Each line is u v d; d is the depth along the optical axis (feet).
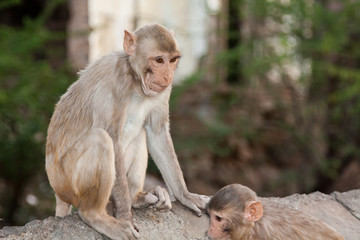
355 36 47.88
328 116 50.21
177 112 55.16
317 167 51.03
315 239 21.57
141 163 21.59
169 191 23.16
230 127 53.16
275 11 48.65
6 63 38.58
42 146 41.47
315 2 50.70
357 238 23.02
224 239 21.48
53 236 19.57
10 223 42.50
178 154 52.75
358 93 45.83
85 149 19.42
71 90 21.13
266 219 21.80
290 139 58.39
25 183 42.78
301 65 49.01
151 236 20.53
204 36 60.44
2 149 40.98
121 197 19.53
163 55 19.60
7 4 41.81
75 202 20.62
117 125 19.75
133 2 66.08
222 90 55.36
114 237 19.04
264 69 50.21
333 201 25.16
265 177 57.72
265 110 56.24
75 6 49.08
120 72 19.90
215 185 56.39
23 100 39.99
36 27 42.78
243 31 53.88
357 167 52.95
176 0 74.84
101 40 56.08
